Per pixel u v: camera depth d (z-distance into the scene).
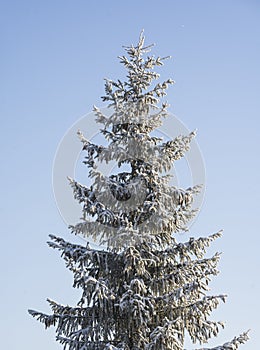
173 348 18.17
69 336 18.94
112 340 18.94
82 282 18.56
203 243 19.28
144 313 18.44
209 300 18.70
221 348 18.80
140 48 21.08
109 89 20.53
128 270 18.94
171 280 19.27
